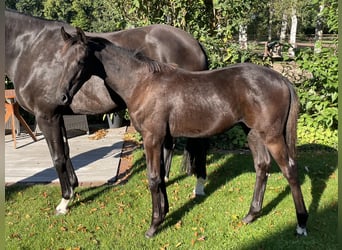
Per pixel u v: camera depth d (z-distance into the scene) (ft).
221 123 9.12
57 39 10.98
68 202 11.50
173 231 10.14
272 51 19.72
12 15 11.10
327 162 15.25
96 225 10.61
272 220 10.56
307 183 13.08
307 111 18.26
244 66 9.30
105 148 18.51
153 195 9.56
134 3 17.79
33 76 10.91
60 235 10.13
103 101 11.43
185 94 9.03
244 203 11.69
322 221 10.37
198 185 12.37
